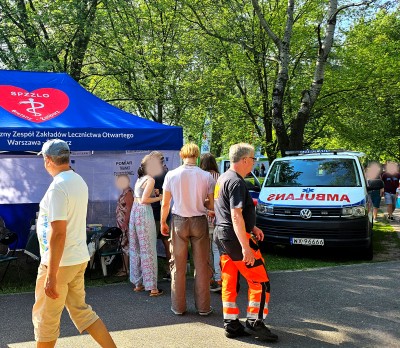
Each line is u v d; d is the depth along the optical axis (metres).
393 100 16.23
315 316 4.96
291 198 8.34
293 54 16.12
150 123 7.25
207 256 5.01
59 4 13.48
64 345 4.16
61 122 6.59
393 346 4.15
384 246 9.68
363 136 17.09
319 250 9.02
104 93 17.67
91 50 15.92
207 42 16.00
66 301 3.54
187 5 15.05
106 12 15.43
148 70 15.61
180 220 4.93
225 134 18.28
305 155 9.89
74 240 3.38
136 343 4.24
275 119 12.61
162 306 5.34
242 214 4.18
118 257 7.08
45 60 13.34
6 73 7.70
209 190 4.98
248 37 15.05
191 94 15.78
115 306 5.35
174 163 7.71
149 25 16.05
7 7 13.38
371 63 15.53
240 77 16.09
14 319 4.89
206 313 4.98
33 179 8.11
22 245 8.18
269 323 4.75
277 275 6.83
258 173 20.64
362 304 5.38
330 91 15.64
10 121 6.29
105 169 8.08
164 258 7.29
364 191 8.30
